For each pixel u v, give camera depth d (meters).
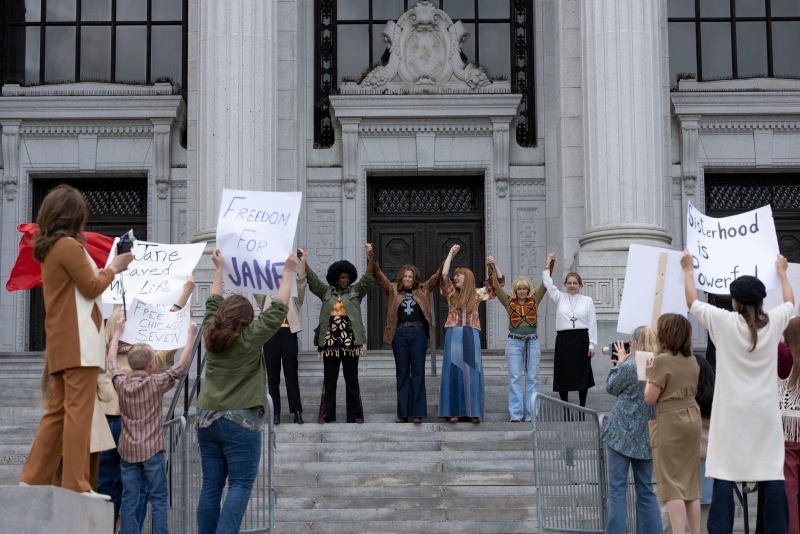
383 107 18.19
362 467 10.48
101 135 18.62
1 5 19.16
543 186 18.34
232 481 7.23
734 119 18.27
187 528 8.52
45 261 6.00
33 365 15.10
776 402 7.27
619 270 14.77
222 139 15.55
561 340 11.92
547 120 18.39
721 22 18.83
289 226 7.60
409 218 18.69
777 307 7.46
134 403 7.77
